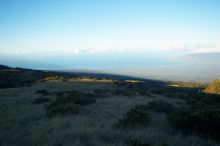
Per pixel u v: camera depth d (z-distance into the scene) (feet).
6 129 34.04
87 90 112.68
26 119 41.91
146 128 32.04
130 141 24.67
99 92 96.07
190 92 108.88
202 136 28.53
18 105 61.67
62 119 38.42
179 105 60.49
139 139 25.95
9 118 43.19
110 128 31.63
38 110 51.19
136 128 32.04
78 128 31.17
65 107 45.73
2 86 179.01
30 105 61.11
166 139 26.17
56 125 33.86
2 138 27.91
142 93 91.86
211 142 26.22
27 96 85.66
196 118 30.09
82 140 26.35
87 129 30.14
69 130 30.22
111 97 78.95
